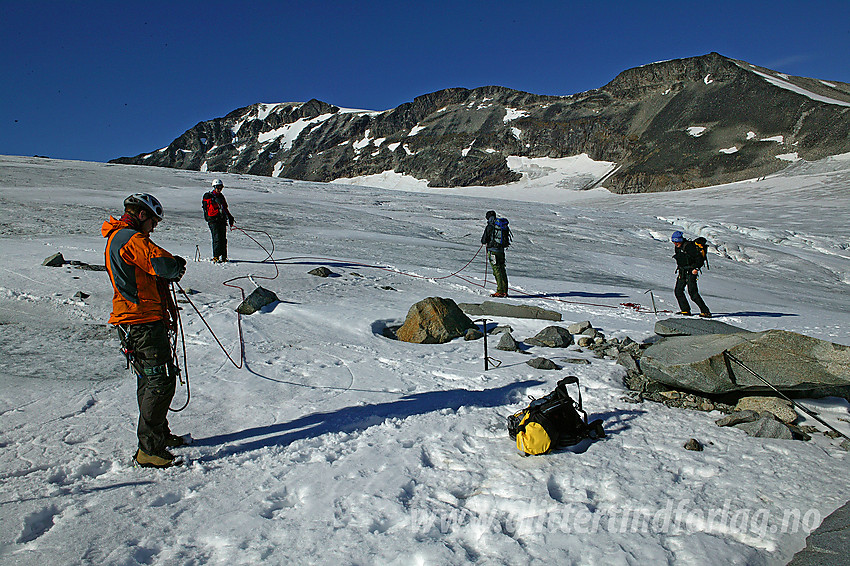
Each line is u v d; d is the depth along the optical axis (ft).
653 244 102.89
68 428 13.92
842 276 88.38
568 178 521.24
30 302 26.55
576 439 13.73
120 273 11.92
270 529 9.83
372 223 91.76
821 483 11.44
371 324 26.81
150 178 131.95
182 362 20.07
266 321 26.61
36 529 9.84
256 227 71.67
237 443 13.53
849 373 15.64
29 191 84.43
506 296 40.42
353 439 13.94
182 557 9.05
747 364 16.53
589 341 25.04
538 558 8.96
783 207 217.15
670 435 14.25
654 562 8.83
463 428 14.69
